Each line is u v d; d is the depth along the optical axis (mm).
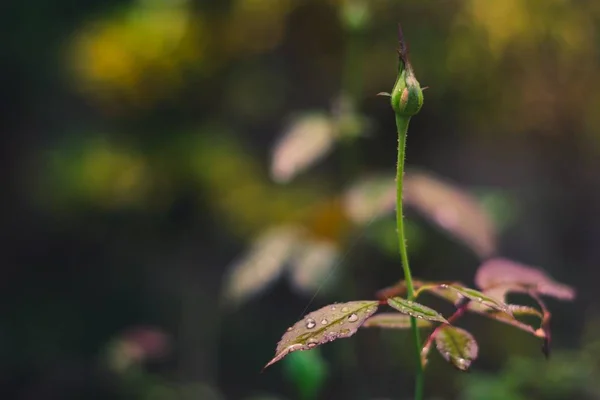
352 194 763
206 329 1280
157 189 1257
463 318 1108
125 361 1001
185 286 1318
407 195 725
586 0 1025
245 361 1250
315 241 815
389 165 1129
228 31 1178
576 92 1035
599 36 1022
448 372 1058
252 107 1233
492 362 1072
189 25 1213
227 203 1213
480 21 1030
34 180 1402
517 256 1153
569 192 1142
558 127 1071
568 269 1160
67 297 1423
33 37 1539
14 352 1370
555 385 800
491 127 1088
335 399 1022
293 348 382
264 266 790
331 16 1092
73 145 1386
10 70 1525
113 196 1271
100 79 1224
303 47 1134
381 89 1065
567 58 1024
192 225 1291
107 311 1381
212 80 1225
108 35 1258
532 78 1038
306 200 1168
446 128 1113
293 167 711
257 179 1231
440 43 1045
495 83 1045
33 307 1433
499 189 1128
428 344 426
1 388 1353
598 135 1050
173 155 1267
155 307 1330
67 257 1431
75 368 1347
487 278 444
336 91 1137
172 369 1238
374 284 1101
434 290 435
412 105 399
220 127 1283
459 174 1129
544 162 1126
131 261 1383
